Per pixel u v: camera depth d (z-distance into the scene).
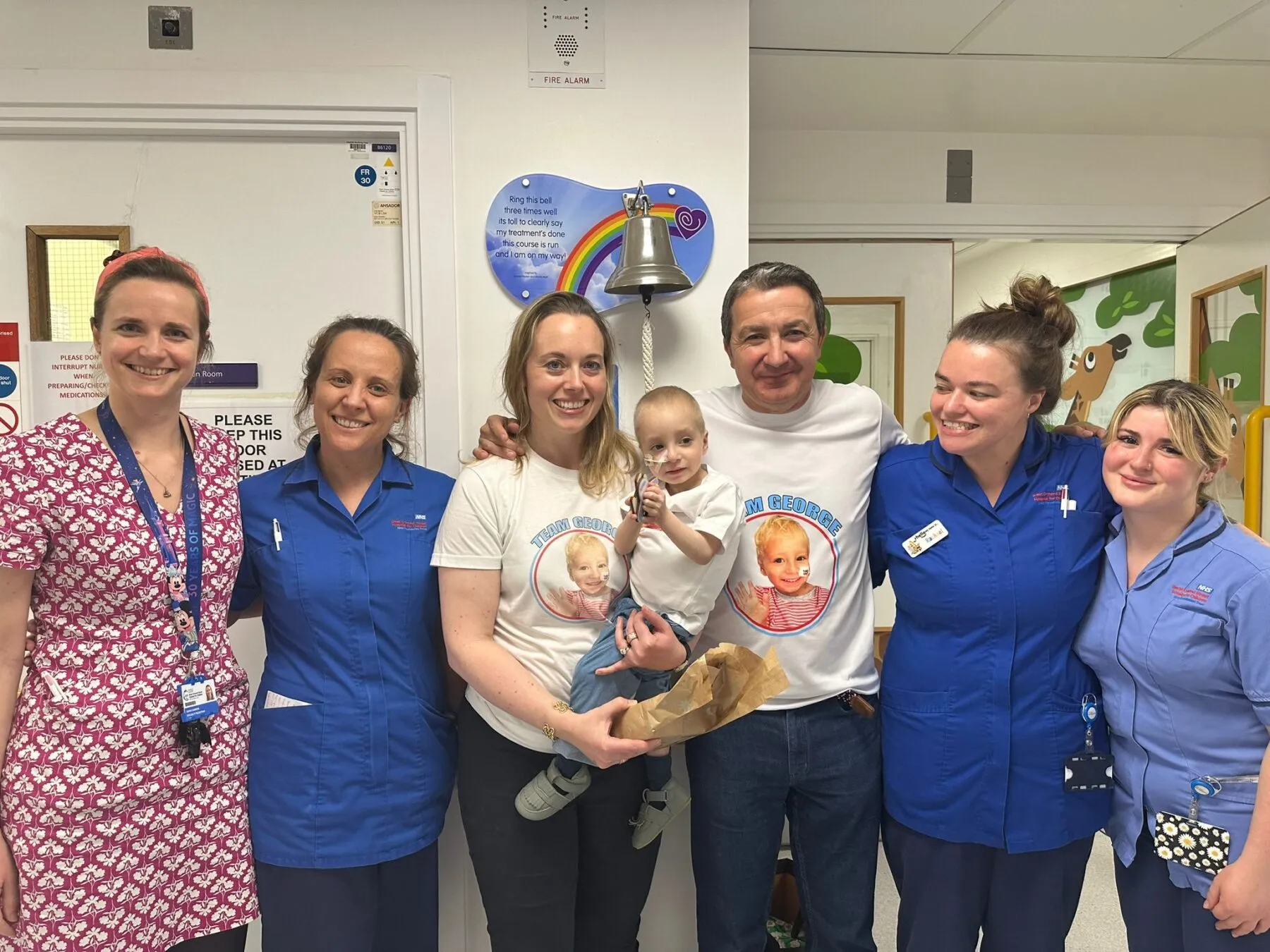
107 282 1.19
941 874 1.39
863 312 2.81
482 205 1.72
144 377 1.19
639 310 1.76
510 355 1.36
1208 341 2.79
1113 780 1.36
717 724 1.10
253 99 1.65
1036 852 1.36
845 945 1.48
